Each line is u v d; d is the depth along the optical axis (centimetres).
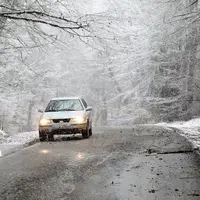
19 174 945
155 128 2436
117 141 1627
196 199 686
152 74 3553
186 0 2503
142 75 3859
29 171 980
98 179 869
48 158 1186
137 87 3853
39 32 1440
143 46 3206
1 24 1548
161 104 3616
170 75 3475
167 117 3578
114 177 887
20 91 3012
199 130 2073
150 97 3531
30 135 2080
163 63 3459
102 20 1367
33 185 823
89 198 711
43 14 1209
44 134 1728
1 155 1305
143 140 1642
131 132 2122
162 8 2441
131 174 916
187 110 3331
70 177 895
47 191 770
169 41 2608
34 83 4109
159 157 1163
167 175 893
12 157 1238
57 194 745
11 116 4578
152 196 712
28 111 4900
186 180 835
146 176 889
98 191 761
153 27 2633
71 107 1831
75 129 1709
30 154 1291
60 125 1700
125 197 711
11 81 2580
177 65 3444
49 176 911
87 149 1382
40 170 990
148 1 2781
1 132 2100
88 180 860
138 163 1066
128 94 3984
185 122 2995
